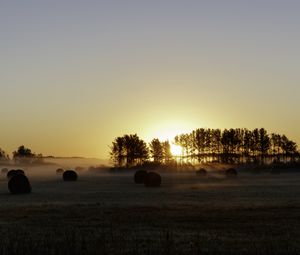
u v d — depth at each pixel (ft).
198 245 51.83
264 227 68.18
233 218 77.20
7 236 61.16
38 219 79.10
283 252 50.47
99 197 125.39
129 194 135.44
